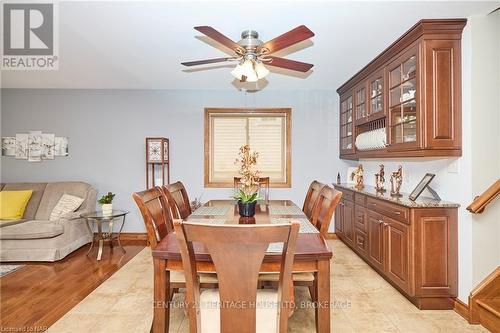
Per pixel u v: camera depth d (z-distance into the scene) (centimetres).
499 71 223
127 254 380
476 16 221
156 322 160
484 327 211
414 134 249
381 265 287
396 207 257
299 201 455
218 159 459
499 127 223
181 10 213
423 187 261
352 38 261
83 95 453
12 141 454
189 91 454
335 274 307
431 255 233
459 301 230
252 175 242
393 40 265
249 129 457
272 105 454
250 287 112
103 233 441
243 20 228
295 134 455
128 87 443
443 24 227
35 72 365
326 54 299
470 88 223
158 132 455
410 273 237
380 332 205
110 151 455
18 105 453
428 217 234
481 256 221
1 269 326
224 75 377
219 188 455
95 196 438
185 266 117
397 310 235
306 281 183
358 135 378
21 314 230
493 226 222
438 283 233
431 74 231
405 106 263
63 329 209
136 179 457
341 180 455
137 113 455
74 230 388
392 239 265
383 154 302
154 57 312
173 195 261
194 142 455
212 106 454
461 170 232
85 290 273
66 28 243
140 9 212
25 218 405
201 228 109
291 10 212
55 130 454
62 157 455
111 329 209
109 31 249
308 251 154
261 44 214
